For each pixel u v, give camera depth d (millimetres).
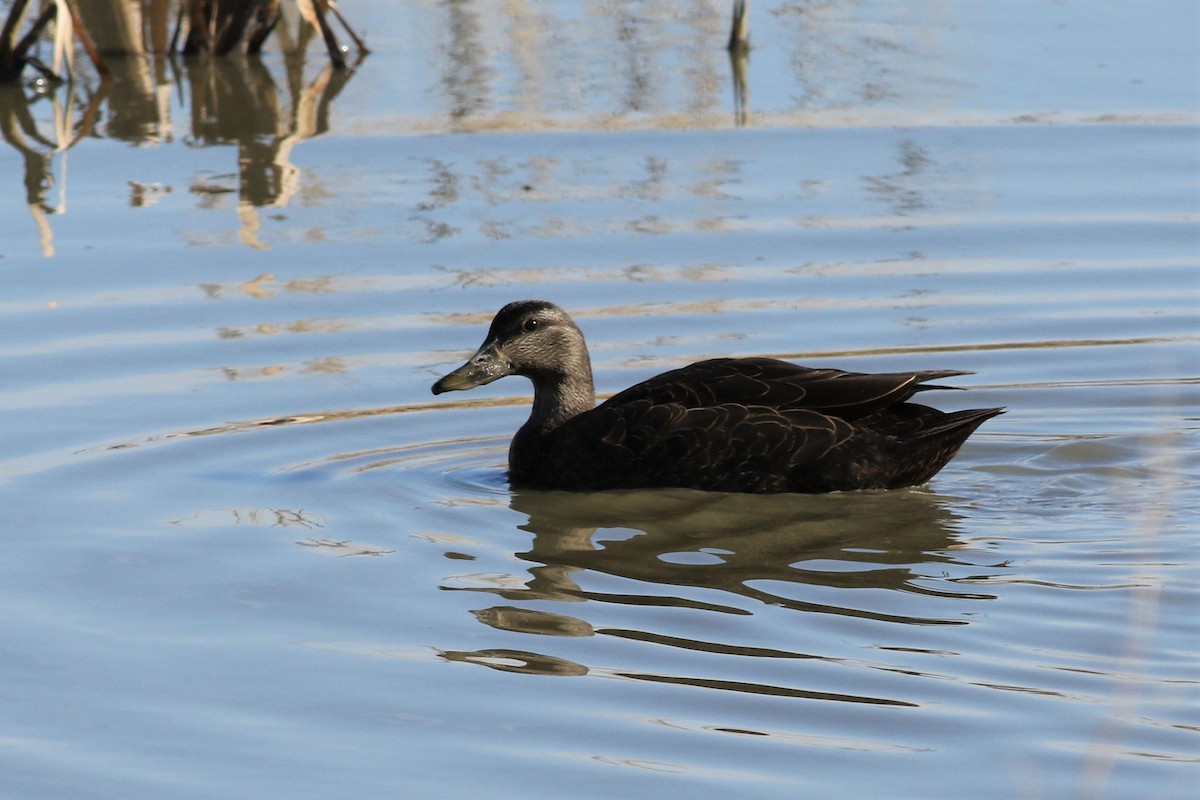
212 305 16656
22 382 14961
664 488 13258
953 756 8695
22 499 12625
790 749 8797
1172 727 8922
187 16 25531
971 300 16719
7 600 10906
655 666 9812
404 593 10992
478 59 24438
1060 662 9750
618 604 10773
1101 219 18438
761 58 24109
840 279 17172
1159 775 8438
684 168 20016
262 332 16094
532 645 10133
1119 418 14445
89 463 13352
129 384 14969
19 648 10195
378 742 8984
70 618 10633
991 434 14203
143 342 15844
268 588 11086
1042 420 14445
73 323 16219
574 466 13336
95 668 9922
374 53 24938
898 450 12914
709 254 17750
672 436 13125
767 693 9430
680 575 11305
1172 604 10562
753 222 18469
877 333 16016
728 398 13281
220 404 14656
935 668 9703
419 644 10195
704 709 9266
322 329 16156
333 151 20734
